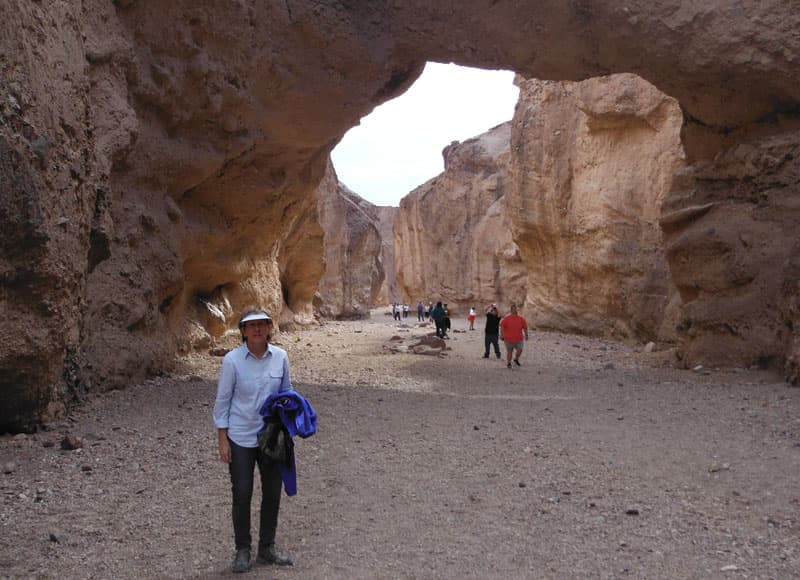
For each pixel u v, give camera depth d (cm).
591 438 664
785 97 1130
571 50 1240
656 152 1911
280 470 369
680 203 1310
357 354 1628
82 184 723
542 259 2514
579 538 411
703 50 1117
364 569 372
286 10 1204
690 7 1105
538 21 1215
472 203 4431
